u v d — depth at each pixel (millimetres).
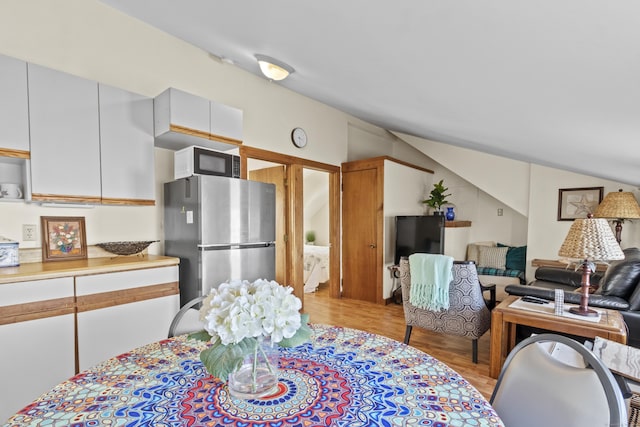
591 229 2018
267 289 950
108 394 913
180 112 2504
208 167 2656
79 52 2418
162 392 924
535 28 943
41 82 2000
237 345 869
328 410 831
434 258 2617
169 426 766
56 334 1848
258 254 2889
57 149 2064
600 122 1668
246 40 2172
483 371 2465
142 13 2477
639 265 2383
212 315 881
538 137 2365
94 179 2230
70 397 897
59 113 2072
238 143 2936
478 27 1031
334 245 4852
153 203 2561
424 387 950
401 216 4605
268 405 854
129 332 2174
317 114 4496
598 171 3482
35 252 2219
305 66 2287
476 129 2672
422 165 6062
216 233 2570
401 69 1678
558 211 4336
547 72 1224
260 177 4512
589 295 2414
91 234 2480
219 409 838
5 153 1865
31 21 2205
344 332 1436
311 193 6414
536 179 4480
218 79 3305
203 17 2037
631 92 1225
